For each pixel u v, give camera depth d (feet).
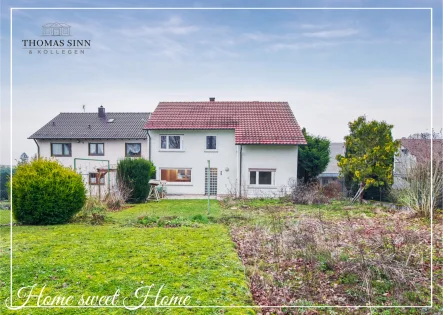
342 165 62.69
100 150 81.30
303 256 21.47
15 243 24.57
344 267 18.80
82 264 19.61
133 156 80.64
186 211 45.06
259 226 31.53
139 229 30.48
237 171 71.00
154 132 74.13
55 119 87.81
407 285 16.58
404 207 46.09
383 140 59.47
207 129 72.90
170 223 33.53
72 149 81.41
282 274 18.66
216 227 31.91
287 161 69.92
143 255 21.61
